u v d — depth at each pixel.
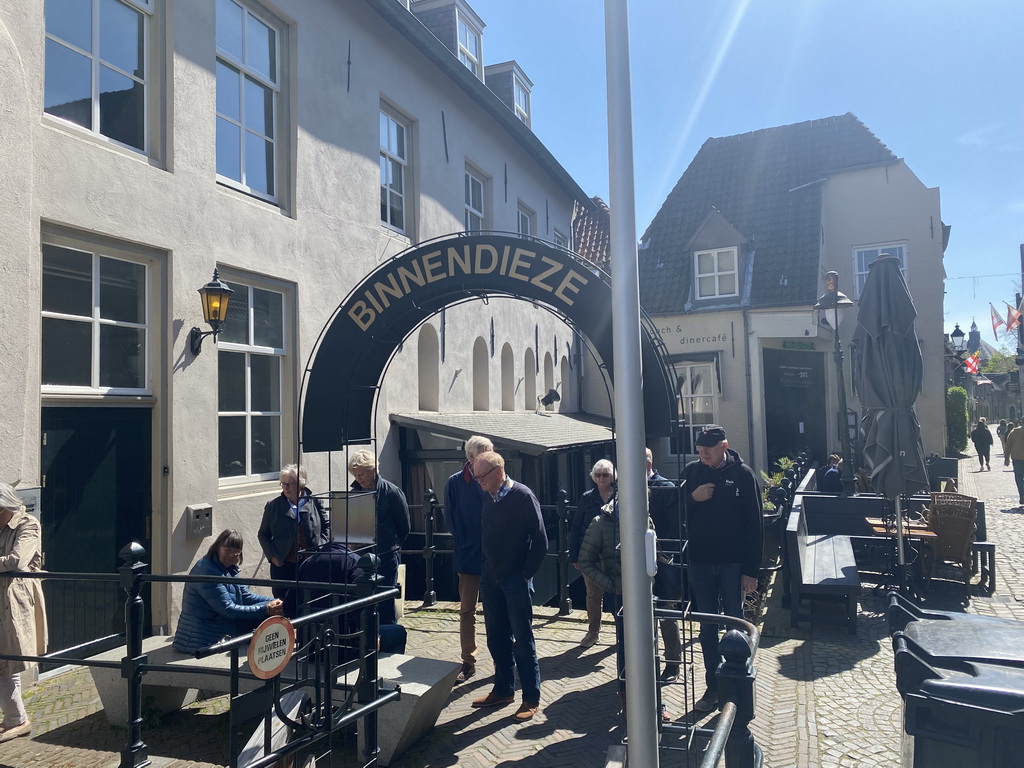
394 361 10.00
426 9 13.66
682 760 4.01
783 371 18.19
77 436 5.57
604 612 7.48
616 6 2.54
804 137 20.17
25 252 4.97
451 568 9.57
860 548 9.18
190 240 6.50
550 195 16.97
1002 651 2.97
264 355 7.66
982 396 55.25
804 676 5.28
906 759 3.16
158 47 6.42
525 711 4.52
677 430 4.57
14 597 4.02
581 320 4.81
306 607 4.55
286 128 8.11
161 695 4.52
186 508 6.30
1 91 4.82
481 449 5.34
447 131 11.78
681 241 19.73
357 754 4.09
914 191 18.33
